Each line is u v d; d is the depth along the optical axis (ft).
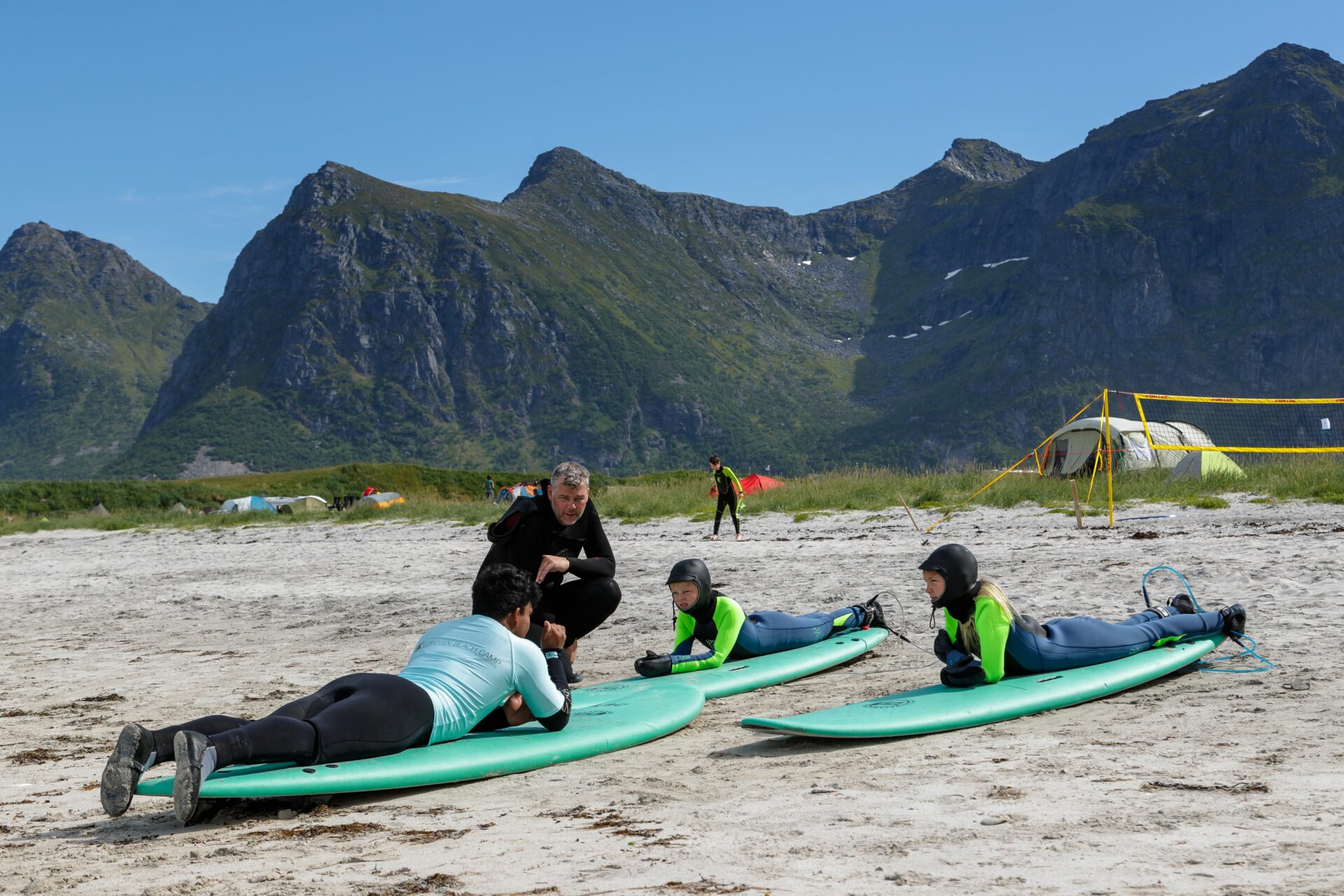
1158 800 12.64
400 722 16.17
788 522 69.36
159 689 28.32
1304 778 13.33
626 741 18.48
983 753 16.20
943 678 20.71
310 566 63.10
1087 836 11.27
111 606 50.75
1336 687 19.21
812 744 17.97
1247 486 64.44
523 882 10.86
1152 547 41.45
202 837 13.97
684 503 84.74
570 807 14.46
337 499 145.38
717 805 14.01
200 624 43.06
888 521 64.18
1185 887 9.39
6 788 18.20
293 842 13.41
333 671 29.78
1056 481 73.20
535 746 17.30
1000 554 43.52
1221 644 24.04
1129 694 20.27
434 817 14.38
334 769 15.28
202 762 13.79
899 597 35.78
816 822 12.60
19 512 160.45
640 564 51.06
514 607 17.99
